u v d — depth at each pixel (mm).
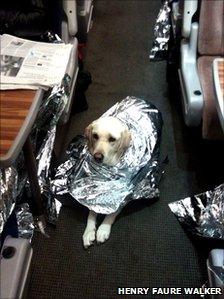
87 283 1100
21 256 852
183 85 1405
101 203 1179
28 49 996
